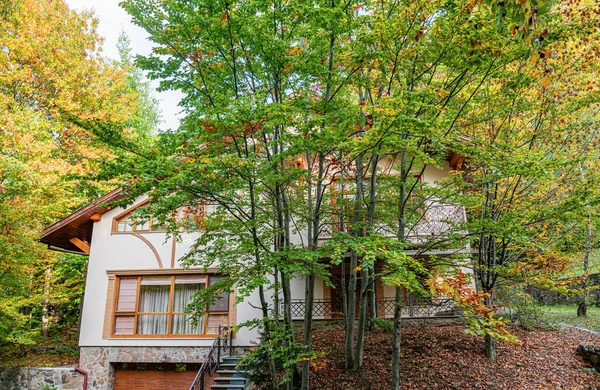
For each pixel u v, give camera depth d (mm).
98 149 15188
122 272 13617
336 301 13914
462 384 8625
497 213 9508
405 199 8625
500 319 6414
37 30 16125
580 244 12961
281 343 9297
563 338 10758
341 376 9258
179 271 13438
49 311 19203
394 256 5871
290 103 7867
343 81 7965
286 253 7117
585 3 8961
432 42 6738
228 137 8164
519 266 9156
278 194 8422
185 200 7137
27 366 13773
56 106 15547
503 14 4082
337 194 10953
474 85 8203
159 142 7559
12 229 12172
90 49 18578
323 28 7723
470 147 6418
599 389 8133
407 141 6125
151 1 7348
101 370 12867
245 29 7223
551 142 9812
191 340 12805
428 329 11820
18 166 10797
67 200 14242
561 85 9180
